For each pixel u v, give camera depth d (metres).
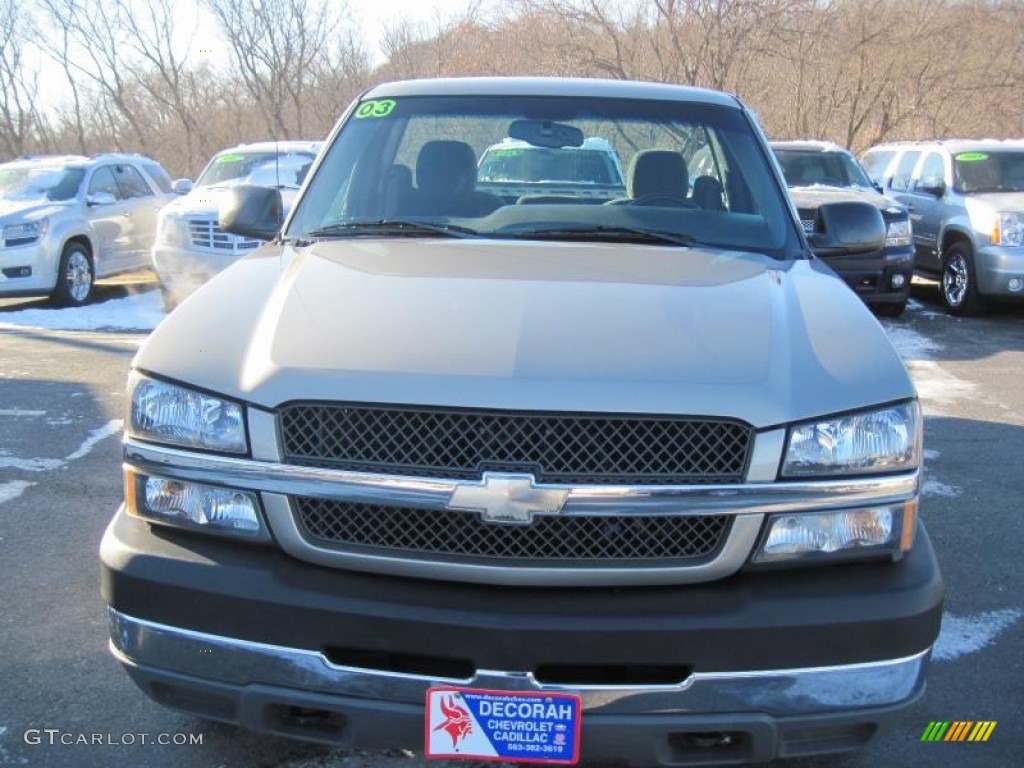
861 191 11.66
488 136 4.07
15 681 3.40
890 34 23.19
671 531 2.43
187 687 2.54
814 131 23.16
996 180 11.93
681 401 2.40
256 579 2.47
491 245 3.47
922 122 24.39
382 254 3.33
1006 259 10.85
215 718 2.61
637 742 2.42
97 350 9.20
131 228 13.59
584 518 2.40
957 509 5.21
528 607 2.40
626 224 3.70
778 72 23.00
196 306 2.95
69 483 5.43
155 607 2.53
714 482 2.41
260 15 23.73
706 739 2.49
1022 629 3.92
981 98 24.56
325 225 3.82
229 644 2.49
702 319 2.75
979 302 11.34
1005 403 7.44
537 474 2.39
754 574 2.48
